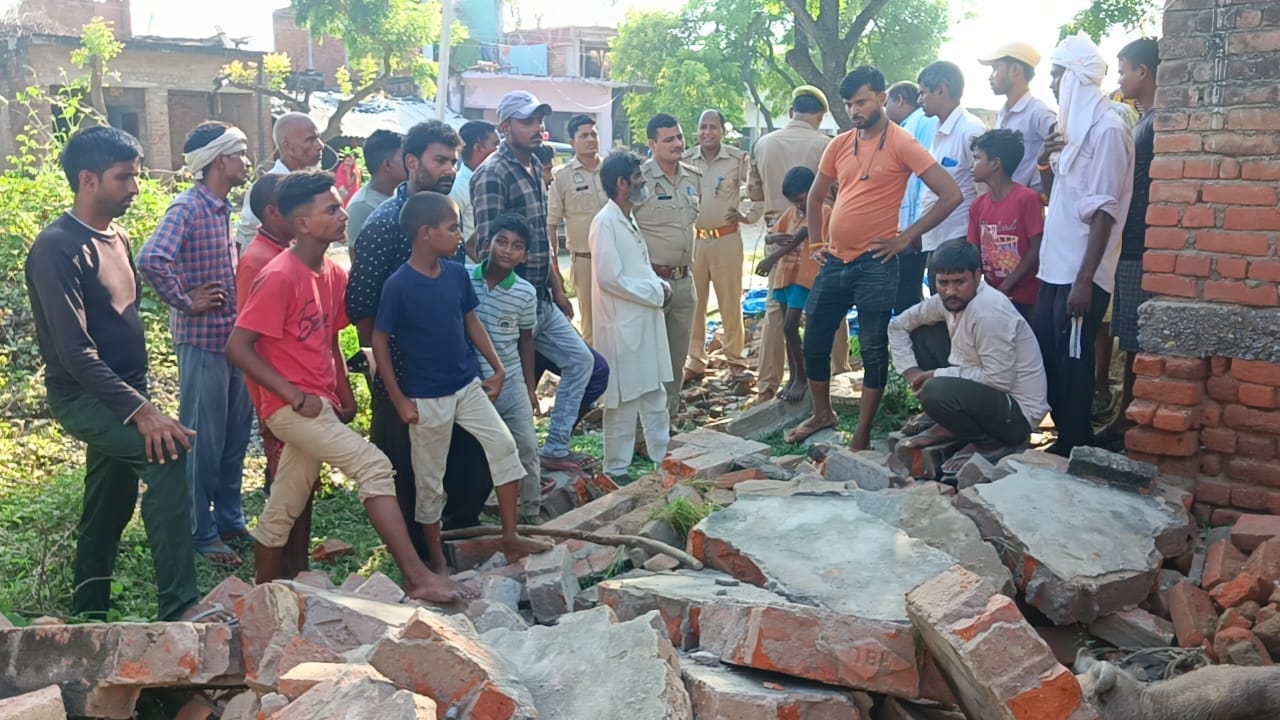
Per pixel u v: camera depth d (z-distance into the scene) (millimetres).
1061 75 6285
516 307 6016
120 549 5621
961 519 4668
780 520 4734
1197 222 5504
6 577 5020
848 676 3410
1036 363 6043
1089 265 5945
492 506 6387
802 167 8203
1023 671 2963
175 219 5613
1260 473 5441
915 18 29625
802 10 14906
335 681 2895
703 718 3291
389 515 4734
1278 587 4270
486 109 37031
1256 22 5238
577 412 6930
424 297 5027
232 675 3672
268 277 4617
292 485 4883
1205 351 5500
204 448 5652
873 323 6684
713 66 29656
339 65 35500
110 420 4508
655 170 8070
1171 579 4730
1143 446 5715
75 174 4621
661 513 5223
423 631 3061
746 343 11164
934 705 3703
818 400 7414
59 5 27391
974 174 6695
